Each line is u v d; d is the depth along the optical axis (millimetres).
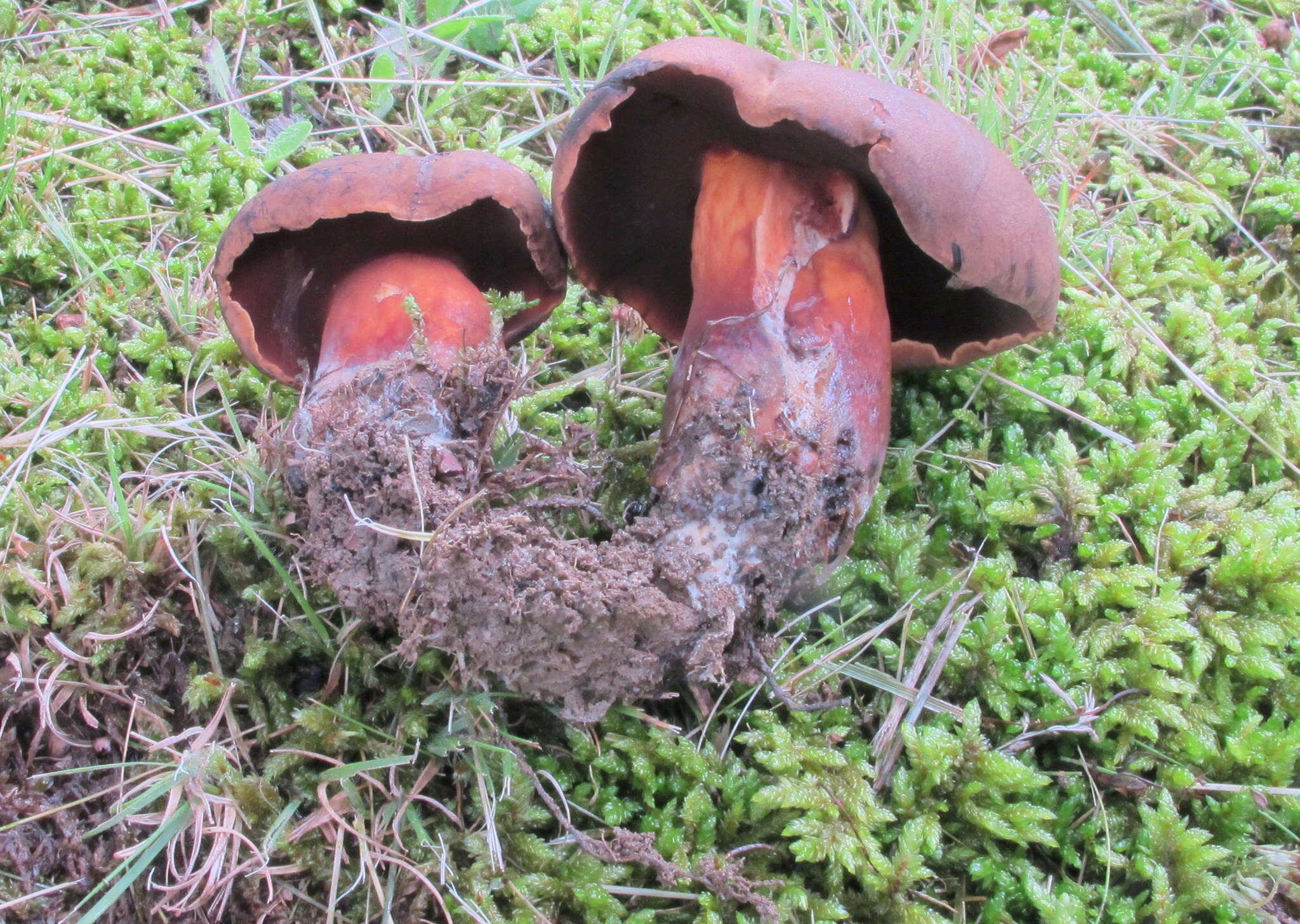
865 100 319
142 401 399
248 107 490
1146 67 530
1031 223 335
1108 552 375
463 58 514
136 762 335
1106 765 352
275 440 351
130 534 355
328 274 366
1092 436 413
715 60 321
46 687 337
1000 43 520
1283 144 507
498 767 337
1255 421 413
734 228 344
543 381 422
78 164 458
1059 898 329
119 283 438
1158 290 443
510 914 330
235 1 506
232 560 361
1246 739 350
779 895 331
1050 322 352
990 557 387
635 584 317
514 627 315
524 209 354
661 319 412
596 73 506
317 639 349
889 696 359
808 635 370
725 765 345
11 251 426
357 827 330
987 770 340
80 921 306
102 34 500
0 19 492
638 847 319
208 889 321
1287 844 347
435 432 334
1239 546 375
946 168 321
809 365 333
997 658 356
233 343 409
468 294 358
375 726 345
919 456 403
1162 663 355
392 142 485
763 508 327
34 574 351
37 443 369
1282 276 459
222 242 352
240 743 342
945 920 325
